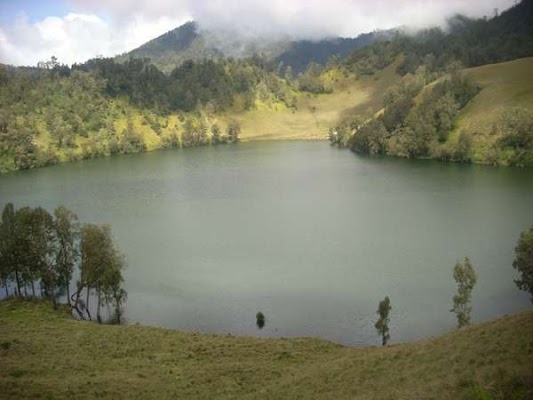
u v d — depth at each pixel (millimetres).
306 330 75812
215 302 87125
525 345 33969
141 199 181875
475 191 168750
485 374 30234
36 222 84188
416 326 75375
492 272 95312
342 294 88562
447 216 138625
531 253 69375
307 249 114812
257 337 70000
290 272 100250
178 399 41656
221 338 64250
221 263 107188
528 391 26562
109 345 58875
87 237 79375
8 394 38719
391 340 71188
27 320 72875
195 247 119188
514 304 81125
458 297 69812
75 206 172000
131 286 95500
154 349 58531
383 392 35156
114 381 45188
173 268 104875
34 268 84812
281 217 146875
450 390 30297
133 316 82250
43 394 39531
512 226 125875
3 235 83500
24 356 52344
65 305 84625
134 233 134000
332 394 38469
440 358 39156
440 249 110562
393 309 81500
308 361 53750
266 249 115875
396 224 133000
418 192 173125
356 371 42594
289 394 40844
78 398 39719
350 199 167875
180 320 80500
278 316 80938
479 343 38688
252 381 46875
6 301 84438
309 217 145375
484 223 129750
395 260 104812
